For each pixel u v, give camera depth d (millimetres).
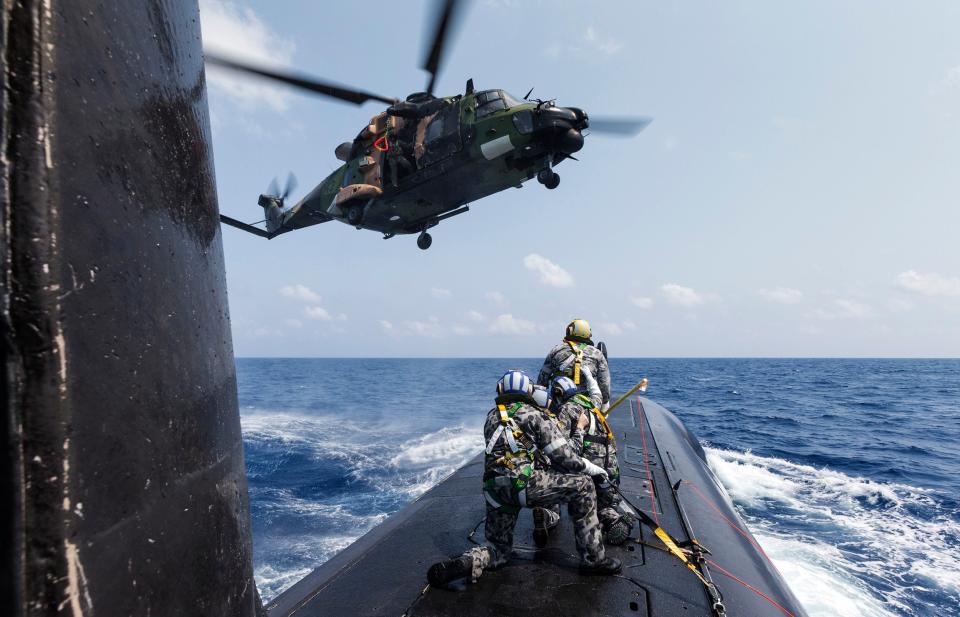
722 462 12805
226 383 951
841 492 10211
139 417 664
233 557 895
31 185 503
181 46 843
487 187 10867
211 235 929
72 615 527
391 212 11672
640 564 3328
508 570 3266
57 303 520
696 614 2795
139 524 650
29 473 494
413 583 3215
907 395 35031
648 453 6320
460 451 14805
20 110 499
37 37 514
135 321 668
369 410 27312
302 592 3248
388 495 10781
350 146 11648
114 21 648
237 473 957
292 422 22859
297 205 13891
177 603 720
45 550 503
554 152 10094
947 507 9281
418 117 10141
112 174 632
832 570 6527
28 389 498
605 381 3930
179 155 815
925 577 6355
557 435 2986
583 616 2742
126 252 655
